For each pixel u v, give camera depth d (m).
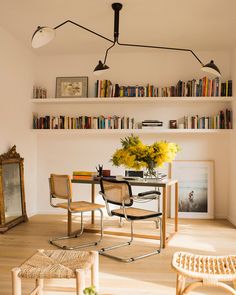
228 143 5.16
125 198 3.35
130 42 4.79
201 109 5.20
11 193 4.50
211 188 5.17
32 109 5.36
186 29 4.25
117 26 3.52
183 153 5.25
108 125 5.17
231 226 4.66
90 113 5.42
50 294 2.50
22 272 1.83
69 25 4.16
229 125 4.93
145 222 4.81
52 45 4.98
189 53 5.21
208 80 4.99
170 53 5.25
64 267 1.89
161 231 3.54
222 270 1.88
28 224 4.68
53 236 4.06
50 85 5.49
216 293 2.54
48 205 5.50
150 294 2.49
